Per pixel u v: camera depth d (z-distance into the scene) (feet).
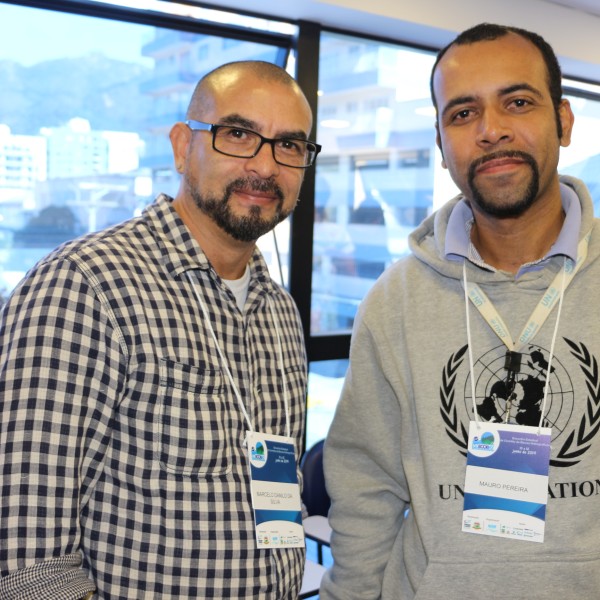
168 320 4.29
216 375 4.42
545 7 13.93
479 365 4.63
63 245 4.32
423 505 4.68
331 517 5.55
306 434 13.24
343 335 13.25
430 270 5.06
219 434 4.35
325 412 13.53
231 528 4.29
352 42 12.76
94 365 3.97
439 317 4.86
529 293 4.62
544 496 4.31
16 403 3.80
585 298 4.50
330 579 5.57
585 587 4.28
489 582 4.41
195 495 4.21
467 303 4.76
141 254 4.43
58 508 3.79
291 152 4.80
